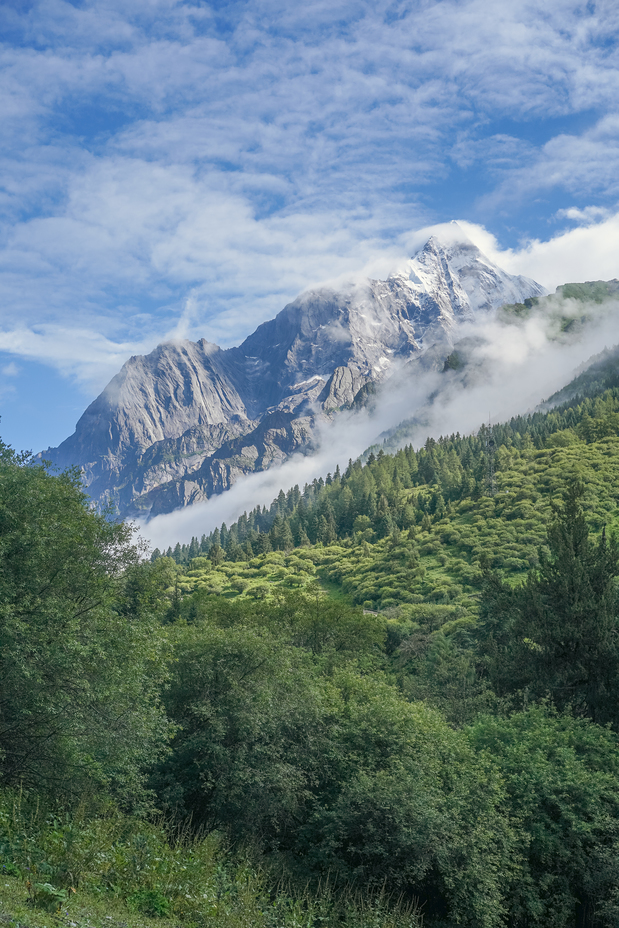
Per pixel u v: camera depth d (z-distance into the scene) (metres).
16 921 9.11
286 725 28.42
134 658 21.38
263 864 22.06
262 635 32.28
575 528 53.16
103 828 15.30
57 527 21.02
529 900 26.11
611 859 26.81
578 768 29.45
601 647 41.81
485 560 113.56
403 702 33.28
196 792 26.61
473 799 25.89
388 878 23.31
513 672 46.91
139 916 11.89
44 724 19.78
